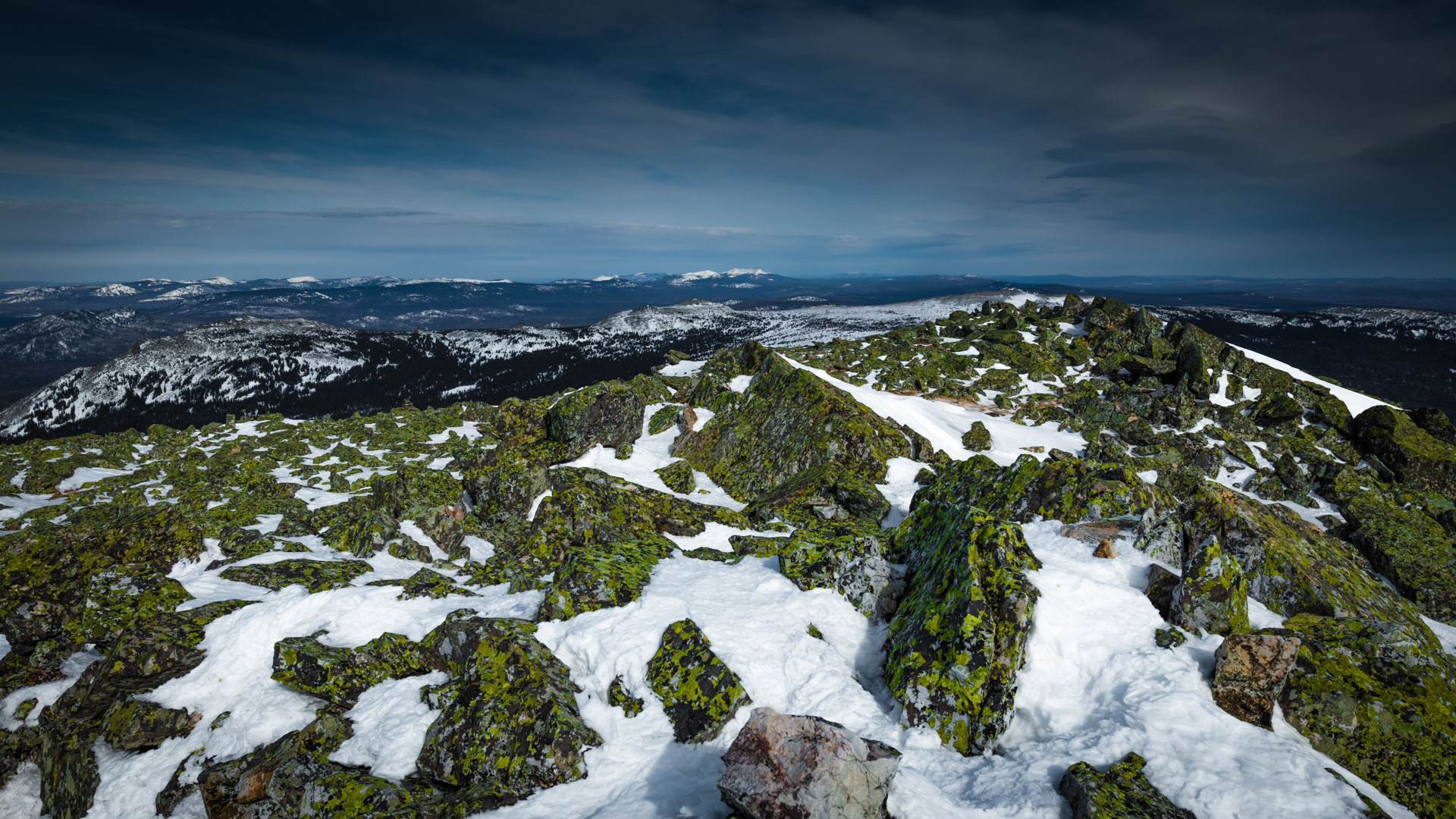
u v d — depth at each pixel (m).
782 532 20.95
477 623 13.23
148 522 17.70
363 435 40.81
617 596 14.02
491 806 10.16
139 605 15.14
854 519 21.61
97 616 15.12
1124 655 11.46
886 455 26.95
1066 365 52.84
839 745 8.80
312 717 12.91
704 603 13.84
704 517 21.34
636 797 10.05
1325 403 39.53
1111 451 33.84
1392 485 32.72
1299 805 8.56
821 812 8.25
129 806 11.76
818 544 14.92
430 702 12.56
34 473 31.59
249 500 24.34
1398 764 9.67
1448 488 33.00
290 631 14.30
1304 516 29.80
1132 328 56.34
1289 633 11.61
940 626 11.74
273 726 12.55
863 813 8.48
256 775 11.58
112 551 16.72
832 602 13.93
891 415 33.44
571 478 21.30
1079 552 14.04
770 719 9.21
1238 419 38.78
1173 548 14.09
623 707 11.70
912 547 15.44
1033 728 10.92
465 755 11.14
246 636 14.02
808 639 13.01
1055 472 16.53
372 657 13.59
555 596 14.08
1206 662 11.22
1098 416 41.12
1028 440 37.03
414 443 38.59
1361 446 36.81
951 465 20.41
